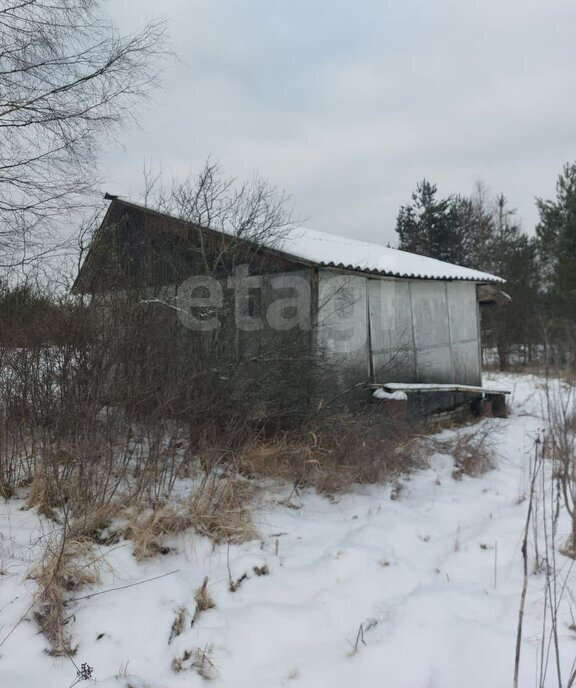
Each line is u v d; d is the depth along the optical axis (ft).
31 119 22.71
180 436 15.98
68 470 13.74
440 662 9.22
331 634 9.94
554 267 70.38
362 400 24.03
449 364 32.04
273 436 19.27
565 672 8.90
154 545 12.19
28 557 11.17
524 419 31.55
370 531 14.02
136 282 17.61
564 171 72.54
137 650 9.17
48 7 22.68
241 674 8.95
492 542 14.08
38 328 14.48
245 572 11.73
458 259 95.30
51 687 8.21
